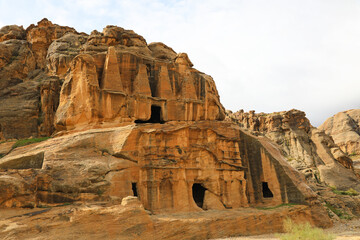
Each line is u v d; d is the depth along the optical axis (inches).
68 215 962.1
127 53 1574.8
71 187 1085.8
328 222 1553.9
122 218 991.6
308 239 1124.5
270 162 1631.4
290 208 1446.9
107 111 1411.2
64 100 1432.1
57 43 1987.0
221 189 1475.1
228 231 1206.3
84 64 1412.4
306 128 3506.4
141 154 1289.4
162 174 1284.4
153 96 1647.4
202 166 1439.5
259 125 3816.4
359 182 2876.5
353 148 4665.4
